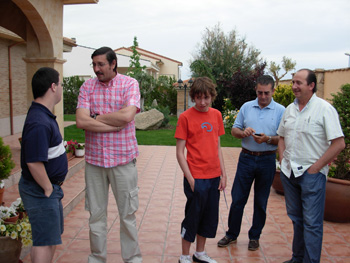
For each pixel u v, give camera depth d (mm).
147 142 10477
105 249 2988
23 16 5945
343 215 4180
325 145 2871
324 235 3883
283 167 3096
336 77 13914
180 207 4742
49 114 2361
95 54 2715
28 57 6043
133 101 2791
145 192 5418
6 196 4328
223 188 3047
